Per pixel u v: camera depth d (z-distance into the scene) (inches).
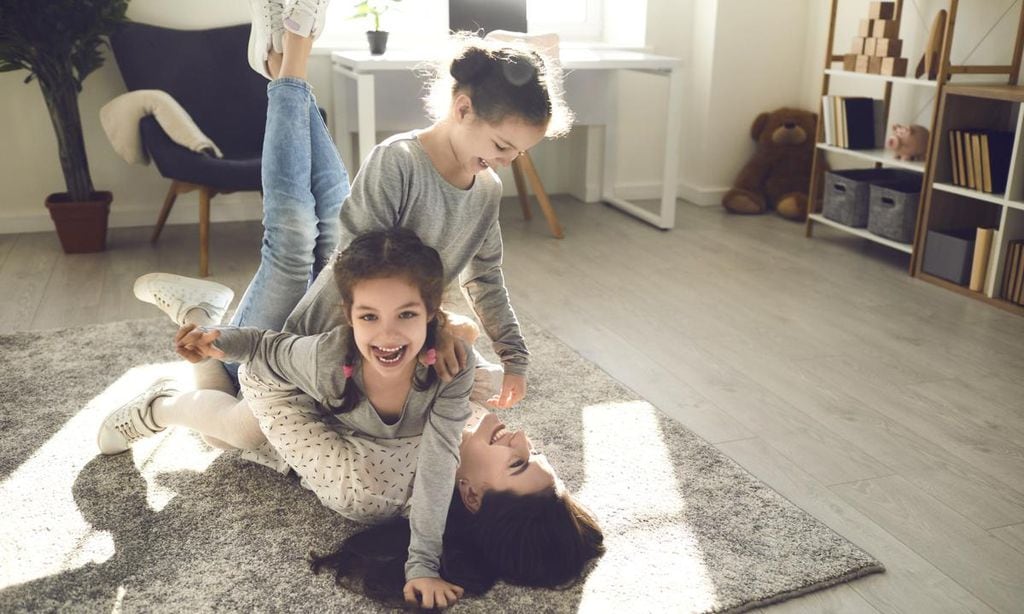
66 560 61.5
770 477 75.1
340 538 64.9
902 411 87.9
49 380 89.8
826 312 115.6
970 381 95.1
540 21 173.0
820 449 80.1
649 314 113.8
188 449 77.4
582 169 172.9
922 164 130.3
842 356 101.3
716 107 168.6
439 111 57.4
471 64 53.3
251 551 63.1
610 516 67.9
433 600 56.7
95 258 131.5
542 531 59.2
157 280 78.5
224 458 75.9
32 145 142.4
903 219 133.2
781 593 59.4
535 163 175.9
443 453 58.7
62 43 125.3
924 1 143.1
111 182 147.3
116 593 58.2
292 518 67.4
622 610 57.5
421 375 58.9
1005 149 119.3
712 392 91.4
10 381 89.4
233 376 75.5
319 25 73.7
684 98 174.4
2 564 60.9
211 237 143.8
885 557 64.4
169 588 58.8
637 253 140.6
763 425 84.4
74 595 57.9
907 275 131.8
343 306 56.1
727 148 171.9
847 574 61.6
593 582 60.2
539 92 53.1
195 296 77.7
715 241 148.1
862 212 143.2
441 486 58.5
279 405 64.1
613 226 156.6
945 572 62.9
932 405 89.4
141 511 67.7
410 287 53.9
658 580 60.5
